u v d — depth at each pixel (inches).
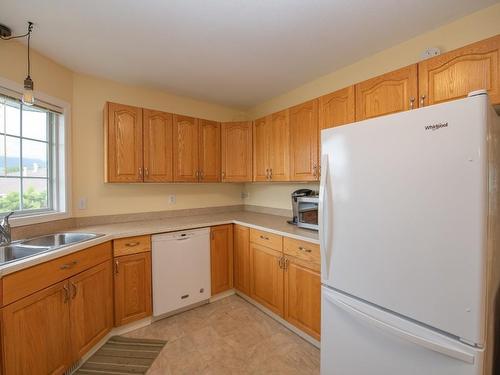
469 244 35.0
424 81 59.5
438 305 38.0
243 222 102.8
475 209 34.4
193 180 109.5
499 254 42.0
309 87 104.6
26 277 52.1
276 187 123.0
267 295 91.4
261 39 72.9
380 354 45.7
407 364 41.9
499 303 42.7
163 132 100.7
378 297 45.4
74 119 91.9
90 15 61.1
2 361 47.7
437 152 37.8
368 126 46.7
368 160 46.7
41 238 74.0
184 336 79.8
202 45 75.7
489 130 34.9
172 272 90.8
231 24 65.6
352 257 49.7
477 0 57.9
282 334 80.7
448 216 36.8
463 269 35.6
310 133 87.0
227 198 136.6
